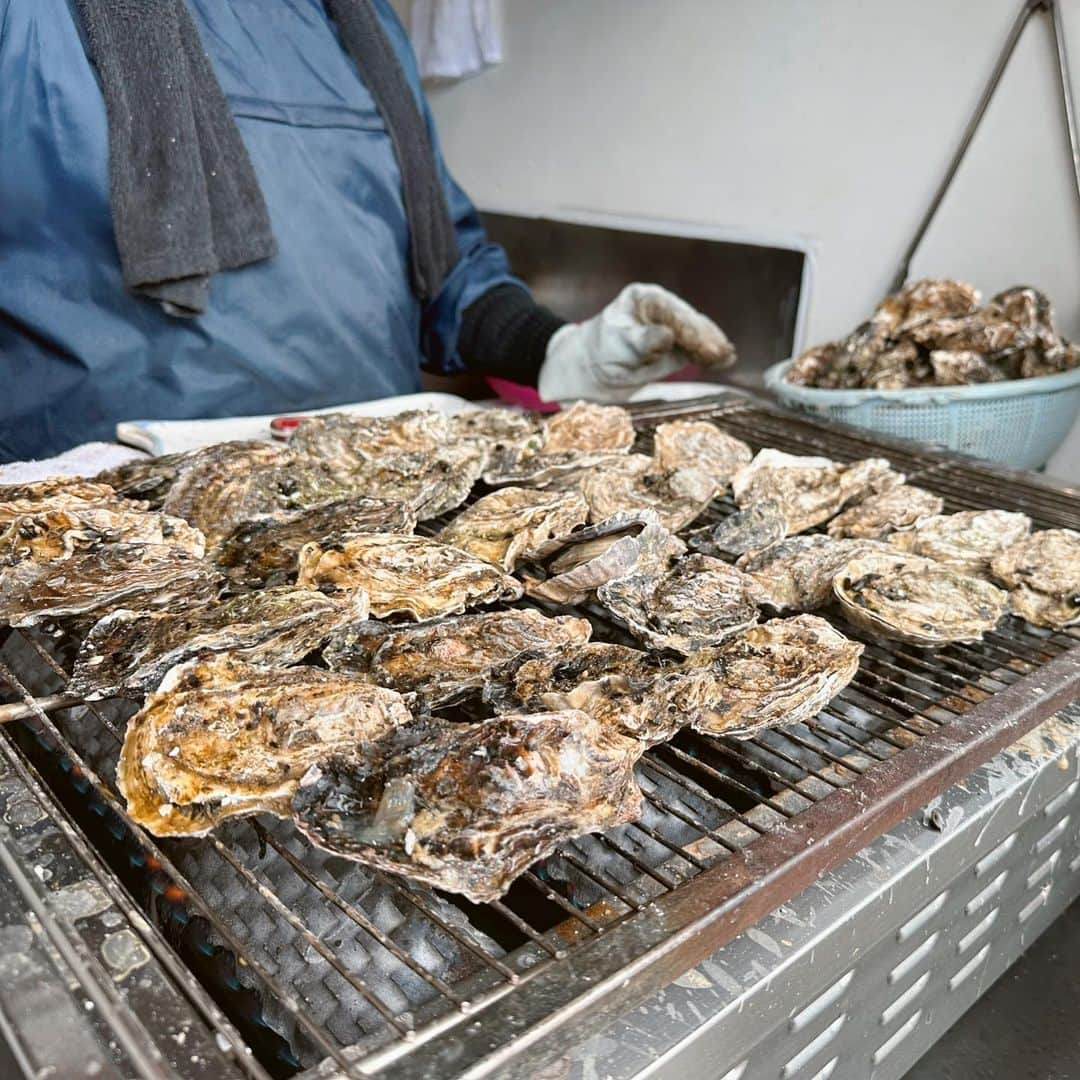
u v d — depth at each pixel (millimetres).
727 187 1129
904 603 515
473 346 1075
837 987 374
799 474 663
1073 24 818
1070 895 532
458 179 1534
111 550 514
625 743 378
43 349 841
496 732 353
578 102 1288
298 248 911
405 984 349
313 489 635
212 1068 269
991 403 764
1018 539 591
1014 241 893
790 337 1100
